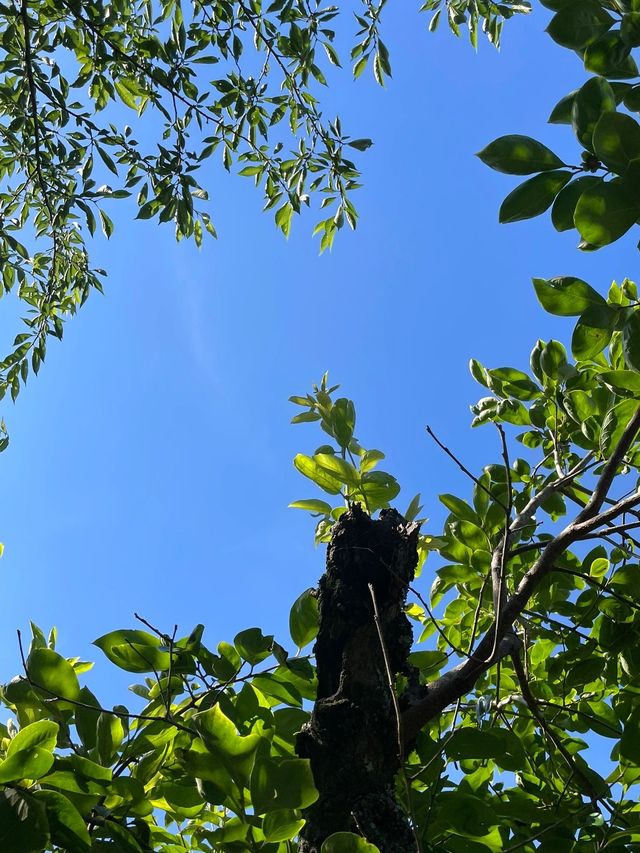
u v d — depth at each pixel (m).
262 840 1.44
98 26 4.73
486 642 1.83
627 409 2.26
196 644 1.98
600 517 1.84
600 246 1.21
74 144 5.09
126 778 1.59
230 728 1.40
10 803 1.32
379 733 1.69
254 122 5.16
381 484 2.14
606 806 1.97
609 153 1.16
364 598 1.80
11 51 4.88
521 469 2.85
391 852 1.56
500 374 2.62
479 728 2.09
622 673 2.56
